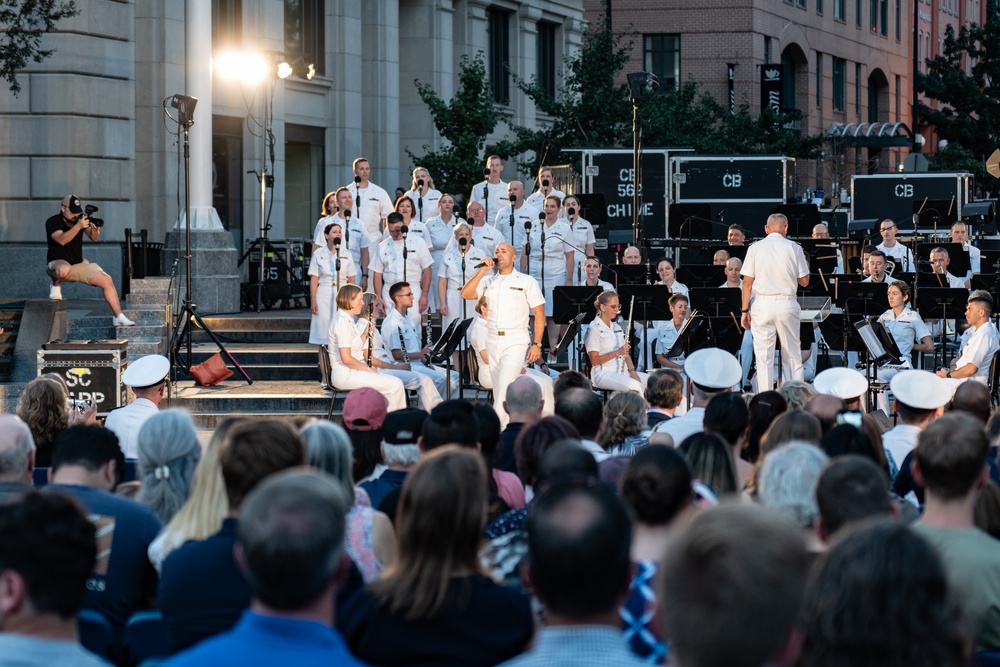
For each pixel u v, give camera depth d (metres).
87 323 18.77
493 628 4.46
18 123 23.39
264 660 3.44
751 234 27.81
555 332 19.83
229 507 5.13
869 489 4.77
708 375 10.12
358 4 32.34
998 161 28.27
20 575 3.50
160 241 25.28
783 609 2.71
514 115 38.91
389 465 7.24
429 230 20.88
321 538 3.50
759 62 56.47
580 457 5.71
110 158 23.98
